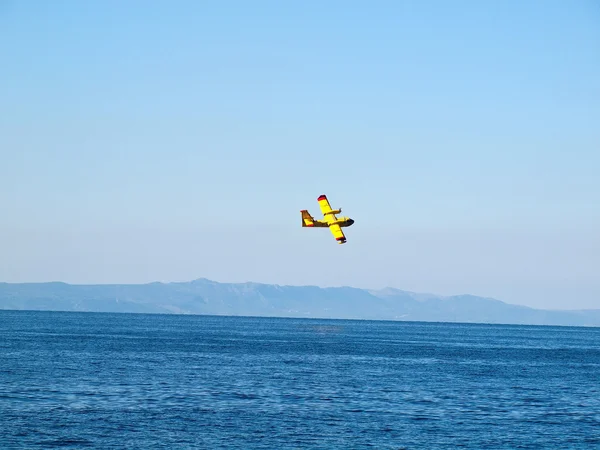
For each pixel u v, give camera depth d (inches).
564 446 2164.1
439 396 3026.6
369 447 2079.2
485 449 2097.7
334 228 4003.4
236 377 3472.0
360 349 6131.9
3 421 2246.6
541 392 3262.8
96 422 2282.2
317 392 3036.4
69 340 6122.1
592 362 5393.7
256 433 2202.3
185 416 2418.8
